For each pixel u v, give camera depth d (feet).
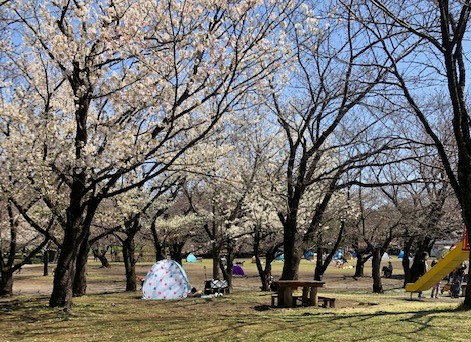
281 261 173.68
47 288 82.64
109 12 33.19
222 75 33.40
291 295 43.16
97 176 39.83
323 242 69.72
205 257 186.19
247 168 61.11
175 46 31.35
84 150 35.70
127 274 67.82
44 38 35.99
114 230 57.26
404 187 69.21
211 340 24.49
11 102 44.11
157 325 30.76
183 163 43.80
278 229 68.69
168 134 34.09
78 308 41.32
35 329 30.86
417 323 26.66
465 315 28.86
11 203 49.57
